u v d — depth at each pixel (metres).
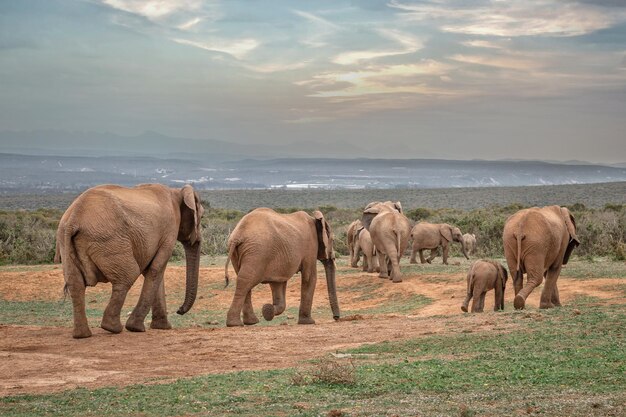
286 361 13.57
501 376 10.99
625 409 8.65
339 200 134.75
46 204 129.50
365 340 15.54
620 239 37.06
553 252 20.36
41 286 29.16
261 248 18.80
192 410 9.62
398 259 29.59
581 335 14.16
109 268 16.55
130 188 17.64
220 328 18.11
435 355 13.32
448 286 27.50
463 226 47.44
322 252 20.42
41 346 15.52
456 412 8.87
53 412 9.80
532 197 124.00
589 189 135.75
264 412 9.30
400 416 8.73
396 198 134.12
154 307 18.61
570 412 8.62
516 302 19.78
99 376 12.64
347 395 10.23
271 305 19.33
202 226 49.16
